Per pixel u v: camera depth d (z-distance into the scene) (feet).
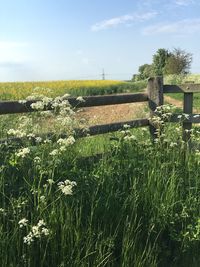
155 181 16.46
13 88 125.49
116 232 14.02
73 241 13.05
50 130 18.30
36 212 13.03
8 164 14.92
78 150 17.84
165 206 15.51
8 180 14.33
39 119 18.01
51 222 12.85
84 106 20.72
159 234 14.85
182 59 226.17
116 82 184.55
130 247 13.57
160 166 17.67
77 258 12.62
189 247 14.82
